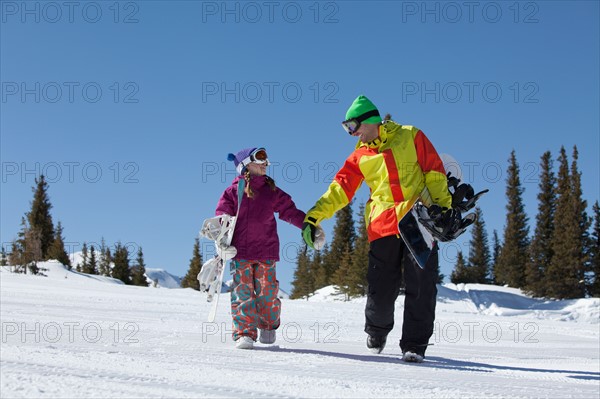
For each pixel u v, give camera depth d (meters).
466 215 4.40
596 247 42.94
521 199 55.72
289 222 4.91
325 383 2.73
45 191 59.59
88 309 8.07
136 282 68.50
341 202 4.77
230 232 4.66
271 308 4.74
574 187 43.34
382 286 4.53
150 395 2.18
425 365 4.00
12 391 2.06
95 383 2.33
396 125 4.61
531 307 33.56
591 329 11.80
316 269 63.97
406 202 4.40
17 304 8.16
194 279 67.81
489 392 2.78
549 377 3.68
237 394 2.33
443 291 34.94
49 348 3.38
